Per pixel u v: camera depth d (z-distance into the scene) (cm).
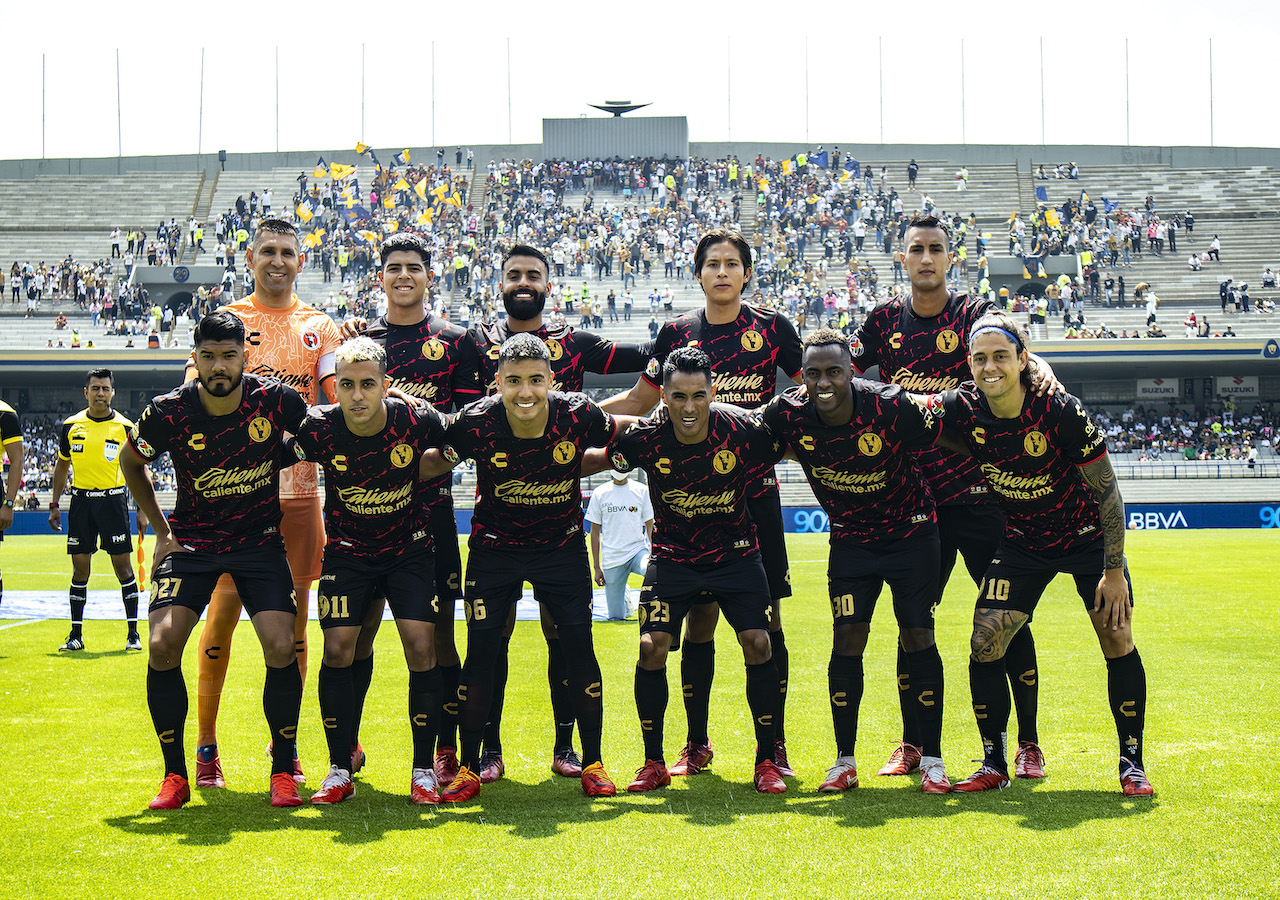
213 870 352
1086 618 971
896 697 652
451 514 517
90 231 4422
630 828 398
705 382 444
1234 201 4362
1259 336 3466
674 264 3972
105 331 3706
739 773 497
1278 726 539
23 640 912
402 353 536
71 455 845
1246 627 894
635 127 4541
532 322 542
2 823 408
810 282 3734
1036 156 4609
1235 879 328
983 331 431
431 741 457
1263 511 2409
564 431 457
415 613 460
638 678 476
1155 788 435
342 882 340
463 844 379
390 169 4516
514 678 744
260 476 460
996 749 455
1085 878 331
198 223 4409
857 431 451
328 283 3859
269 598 459
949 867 344
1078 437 430
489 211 4278
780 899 320
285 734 450
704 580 475
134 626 876
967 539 524
